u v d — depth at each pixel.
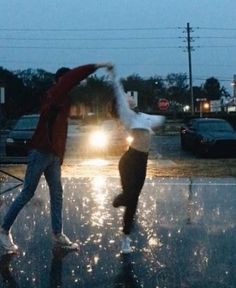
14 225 7.84
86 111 56.97
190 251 6.59
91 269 5.92
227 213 8.77
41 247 6.74
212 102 93.00
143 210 9.00
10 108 86.50
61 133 6.48
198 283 5.48
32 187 6.51
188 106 101.25
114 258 6.30
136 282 5.51
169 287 5.37
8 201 9.95
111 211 8.91
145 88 97.31
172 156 24.00
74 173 15.81
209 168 16.75
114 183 12.35
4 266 6.02
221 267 5.98
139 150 6.32
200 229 7.68
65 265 6.05
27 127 24.06
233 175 14.50
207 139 23.31
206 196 10.40
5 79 88.38
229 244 6.89
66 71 6.67
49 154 6.46
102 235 7.33
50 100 6.38
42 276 5.70
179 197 10.29
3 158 17.95
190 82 84.31
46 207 9.10
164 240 7.09
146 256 6.39
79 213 8.77
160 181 12.65
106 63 6.37
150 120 6.40
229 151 23.30
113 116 6.43
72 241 7.03
